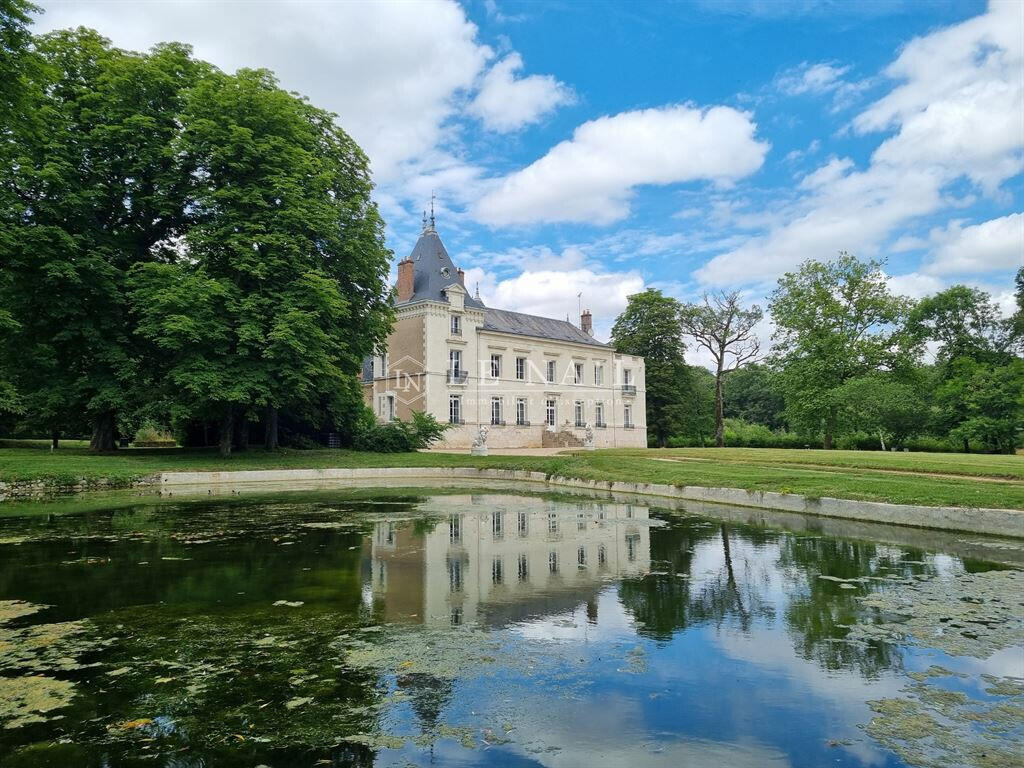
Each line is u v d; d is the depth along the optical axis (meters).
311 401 27.05
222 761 3.10
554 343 50.06
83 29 22.77
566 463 22.69
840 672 4.25
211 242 21.80
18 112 12.40
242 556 8.14
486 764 3.07
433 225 45.59
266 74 24.34
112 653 4.58
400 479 23.67
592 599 6.12
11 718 3.55
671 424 57.34
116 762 3.08
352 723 3.51
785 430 74.25
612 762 3.09
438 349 42.06
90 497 15.85
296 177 22.95
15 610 5.66
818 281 40.34
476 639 4.92
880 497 11.58
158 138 22.12
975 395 40.38
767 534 10.01
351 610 5.72
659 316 57.91
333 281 23.53
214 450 27.42
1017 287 49.50
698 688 3.99
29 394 22.95
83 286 21.16
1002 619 5.43
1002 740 3.31
